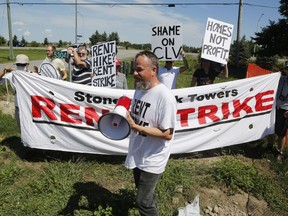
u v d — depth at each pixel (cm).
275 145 646
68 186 456
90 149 532
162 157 318
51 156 545
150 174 319
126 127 309
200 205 450
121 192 446
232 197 474
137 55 299
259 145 641
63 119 522
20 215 396
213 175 512
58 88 514
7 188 448
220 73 626
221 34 575
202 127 560
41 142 526
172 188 463
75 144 530
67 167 506
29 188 446
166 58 597
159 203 436
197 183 493
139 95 314
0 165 507
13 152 551
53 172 479
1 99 1015
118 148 529
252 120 583
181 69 635
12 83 544
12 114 810
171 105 299
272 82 578
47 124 522
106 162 536
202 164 548
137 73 297
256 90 573
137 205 334
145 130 299
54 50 748
